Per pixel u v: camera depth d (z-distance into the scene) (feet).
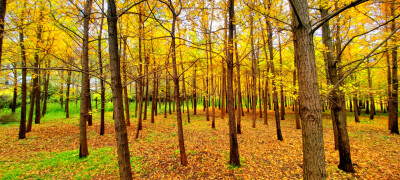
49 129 36.70
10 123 45.60
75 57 35.40
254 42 33.37
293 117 59.62
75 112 69.62
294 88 23.72
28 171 17.52
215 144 27.20
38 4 22.75
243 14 18.74
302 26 7.64
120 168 9.85
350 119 52.42
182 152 19.34
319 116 7.48
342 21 17.30
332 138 29.48
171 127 40.93
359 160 19.63
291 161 20.51
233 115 19.24
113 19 9.83
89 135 32.30
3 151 23.38
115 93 9.82
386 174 16.28
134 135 33.04
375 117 55.83
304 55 7.59
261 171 18.17
